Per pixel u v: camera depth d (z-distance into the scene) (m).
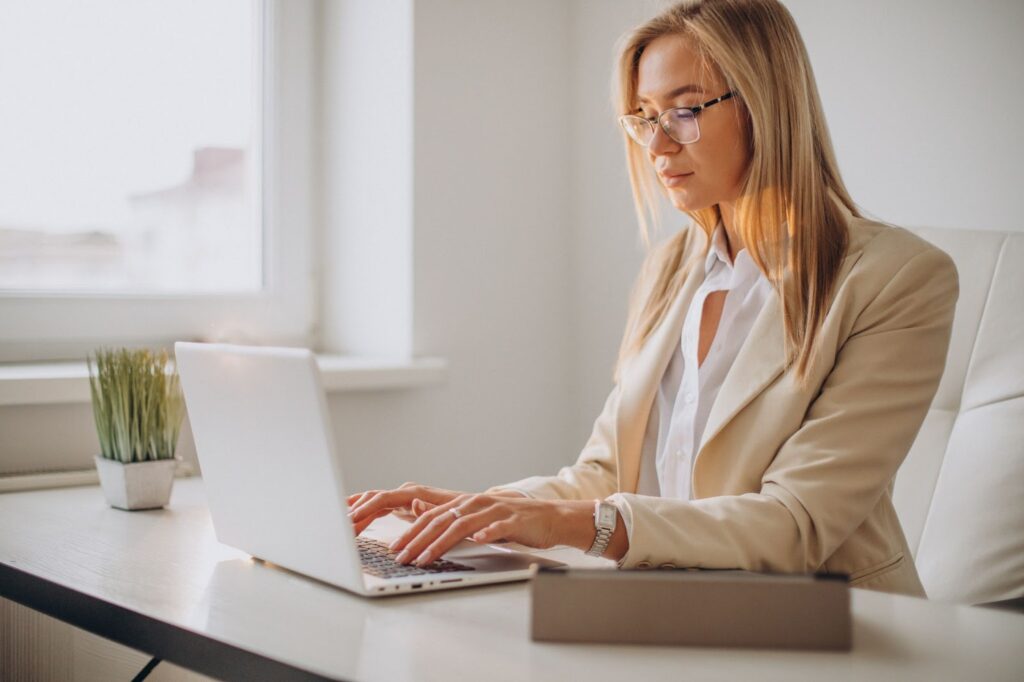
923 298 1.26
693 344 1.49
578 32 2.59
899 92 2.01
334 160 2.51
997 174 1.87
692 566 1.11
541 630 0.88
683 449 1.46
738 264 1.47
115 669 1.73
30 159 2.14
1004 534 1.50
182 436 2.08
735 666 0.82
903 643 0.88
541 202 2.57
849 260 1.31
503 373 2.52
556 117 2.60
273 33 2.44
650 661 0.83
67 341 2.16
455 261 2.41
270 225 2.46
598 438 1.64
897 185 2.02
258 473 1.12
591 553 1.12
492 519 1.11
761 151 1.32
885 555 1.31
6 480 1.77
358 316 2.46
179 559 1.22
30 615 1.81
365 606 1.00
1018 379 1.55
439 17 2.36
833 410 1.24
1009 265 1.61
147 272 2.30
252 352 1.07
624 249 2.50
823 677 0.79
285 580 1.11
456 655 0.85
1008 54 1.85
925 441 1.63
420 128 2.33
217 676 0.90
